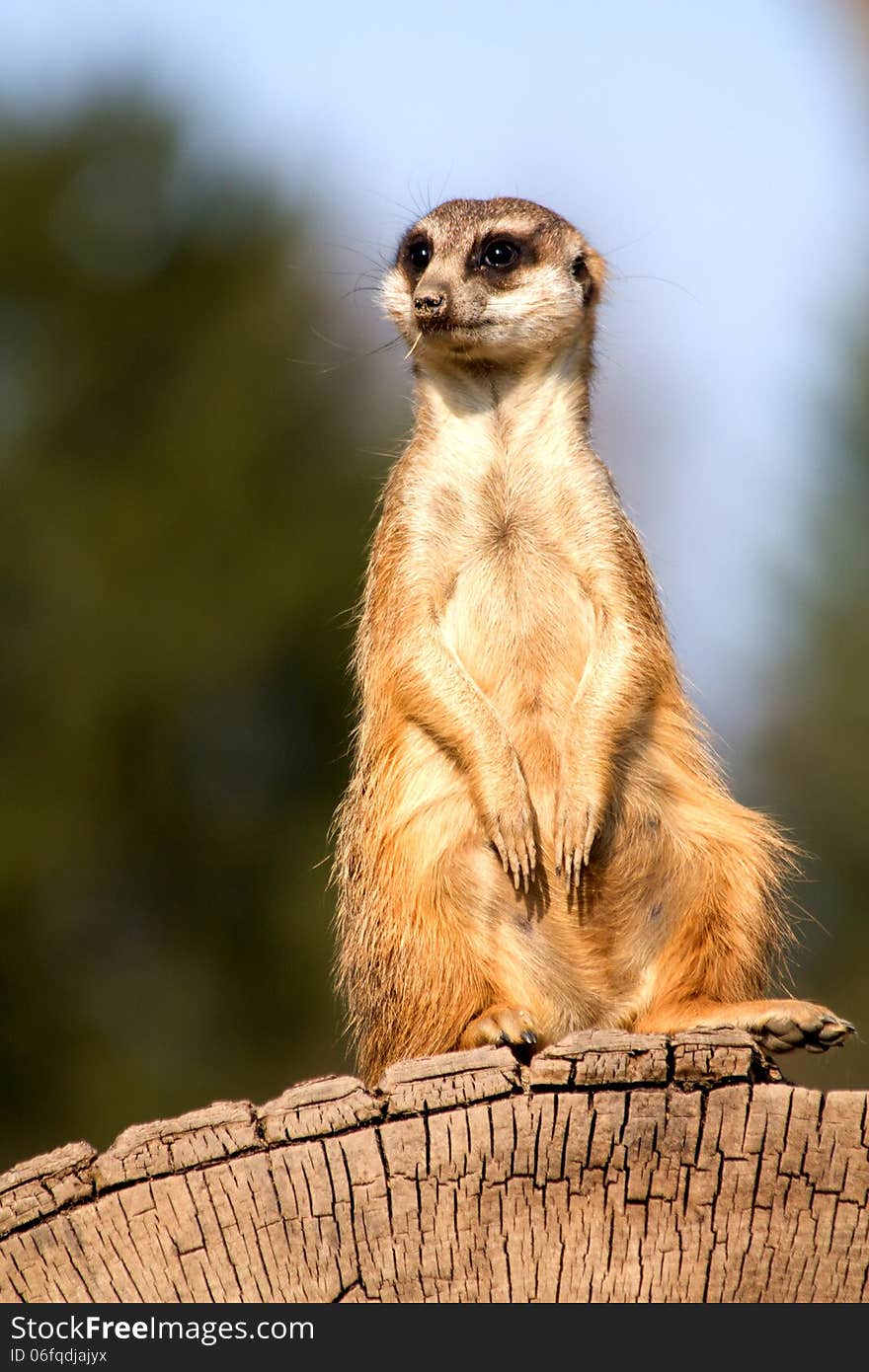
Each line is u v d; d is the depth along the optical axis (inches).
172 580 1551.4
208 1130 325.1
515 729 476.7
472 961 454.0
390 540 496.1
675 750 473.1
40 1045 1461.6
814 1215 316.5
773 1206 317.1
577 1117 320.5
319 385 1653.5
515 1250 318.0
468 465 492.4
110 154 1734.7
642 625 477.1
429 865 459.8
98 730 1519.4
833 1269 314.8
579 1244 318.0
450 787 466.9
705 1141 319.3
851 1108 318.0
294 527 1590.8
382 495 532.1
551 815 469.7
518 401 496.1
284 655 1551.4
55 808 1486.2
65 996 1478.8
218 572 1556.3
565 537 484.4
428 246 540.4
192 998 1514.5
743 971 453.7
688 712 492.4
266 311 1675.7
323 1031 1502.2
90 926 1528.1
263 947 1523.1
